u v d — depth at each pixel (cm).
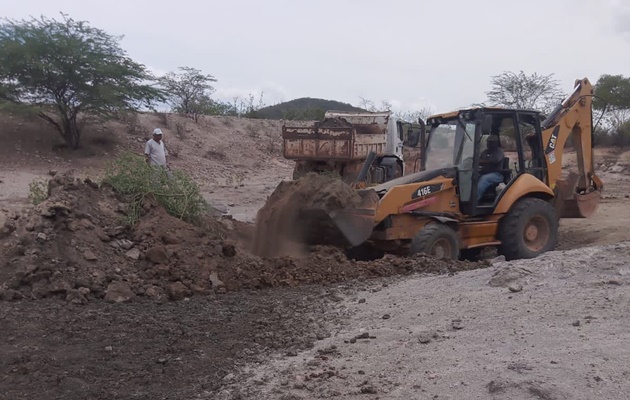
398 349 521
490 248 1097
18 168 2291
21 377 498
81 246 744
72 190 816
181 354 544
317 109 4075
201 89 3462
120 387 480
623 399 404
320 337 574
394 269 848
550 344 492
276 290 759
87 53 2542
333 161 1789
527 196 1094
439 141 1098
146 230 799
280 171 2964
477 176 1028
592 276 636
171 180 899
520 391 422
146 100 2766
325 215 938
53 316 630
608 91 3353
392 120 1994
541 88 3478
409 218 980
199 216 912
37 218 757
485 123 1019
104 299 695
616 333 496
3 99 2550
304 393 456
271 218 968
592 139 1230
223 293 745
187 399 459
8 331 588
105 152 2612
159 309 671
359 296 705
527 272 666
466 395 429
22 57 2461
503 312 575
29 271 698
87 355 539
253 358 533
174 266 760
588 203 1191
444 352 503
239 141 3262
